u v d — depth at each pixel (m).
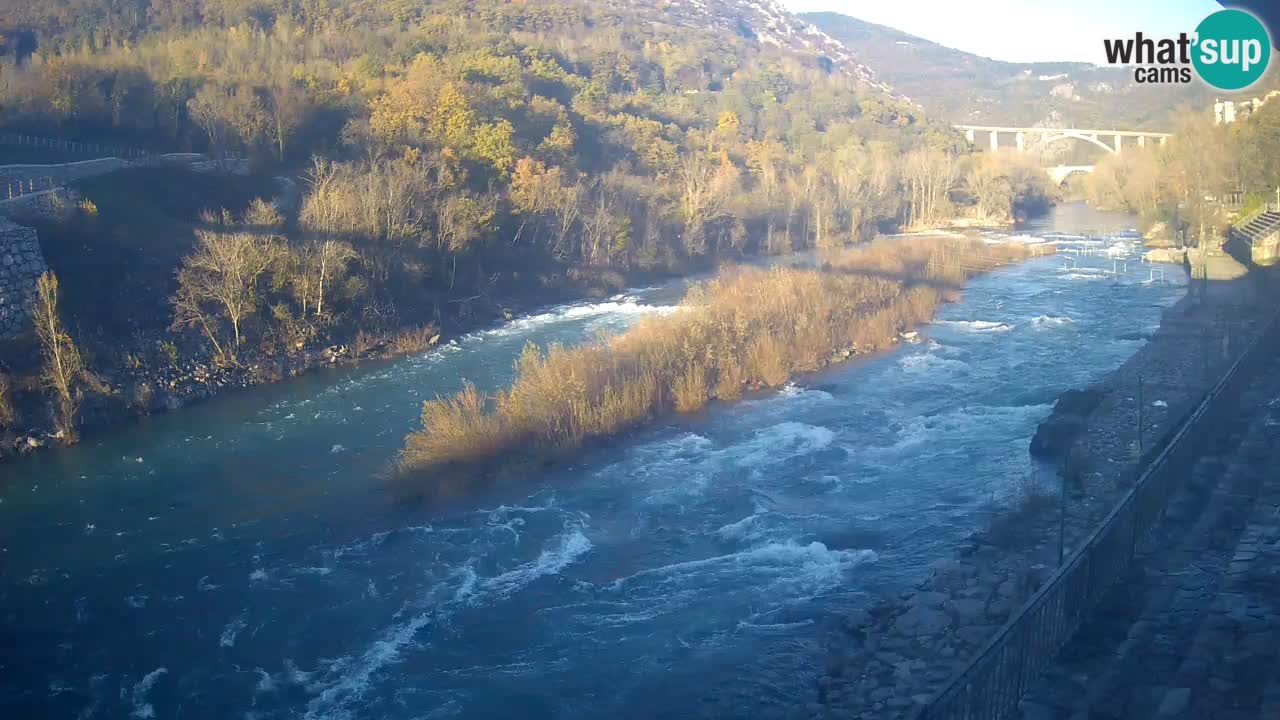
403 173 89.06
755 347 62.44
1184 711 19.39
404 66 148.62
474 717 27.73
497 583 35.84
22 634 33.22
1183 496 32.00
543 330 81.00
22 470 49.88
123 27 168.88
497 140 107.00
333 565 37.75
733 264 112.31
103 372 60.50
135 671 30.92
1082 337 71.38
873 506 40.78
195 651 31.97
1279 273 83.12
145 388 60.31
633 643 31.12
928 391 58.34
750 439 50.53
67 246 68.19
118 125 106.12
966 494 40.97
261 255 72.00
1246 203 109.94
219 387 64.19
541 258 99.31
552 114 135.25
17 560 38.88
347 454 50.78
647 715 27.14
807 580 34.38
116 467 49.84
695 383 56.22
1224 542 28.36
